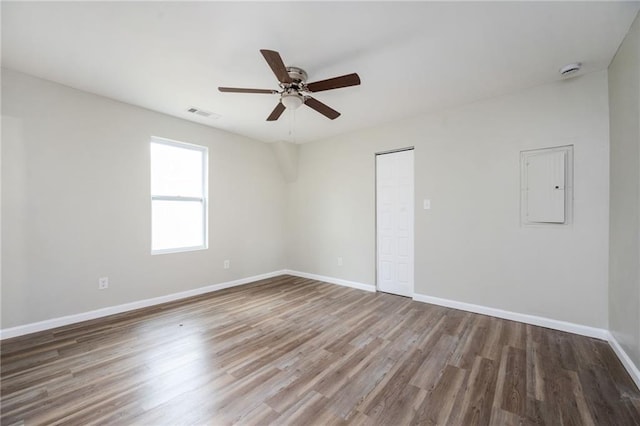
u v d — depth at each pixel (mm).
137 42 2070
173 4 1680
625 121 2041
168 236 3678
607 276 2461
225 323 2881
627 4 1682
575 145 2592
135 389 1805
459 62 2340
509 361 2135
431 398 1723
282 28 1904
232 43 2078
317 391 1791
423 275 3555
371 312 3197
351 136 4285
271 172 4969
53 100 2709
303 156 4965
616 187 2252
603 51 2180
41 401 1685
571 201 2619
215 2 1661
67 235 2803
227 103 3184
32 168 2605
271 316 3076
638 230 1813
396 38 2016
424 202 3531
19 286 2543
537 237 2801
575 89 2594
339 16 1784
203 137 3941
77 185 2861
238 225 4418
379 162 4047
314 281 4660
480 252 3133
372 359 2176
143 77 2598
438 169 3416
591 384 1846
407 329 2730
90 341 2455
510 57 2266
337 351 2303
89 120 2930
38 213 2639
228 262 4270
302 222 5000
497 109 3008
